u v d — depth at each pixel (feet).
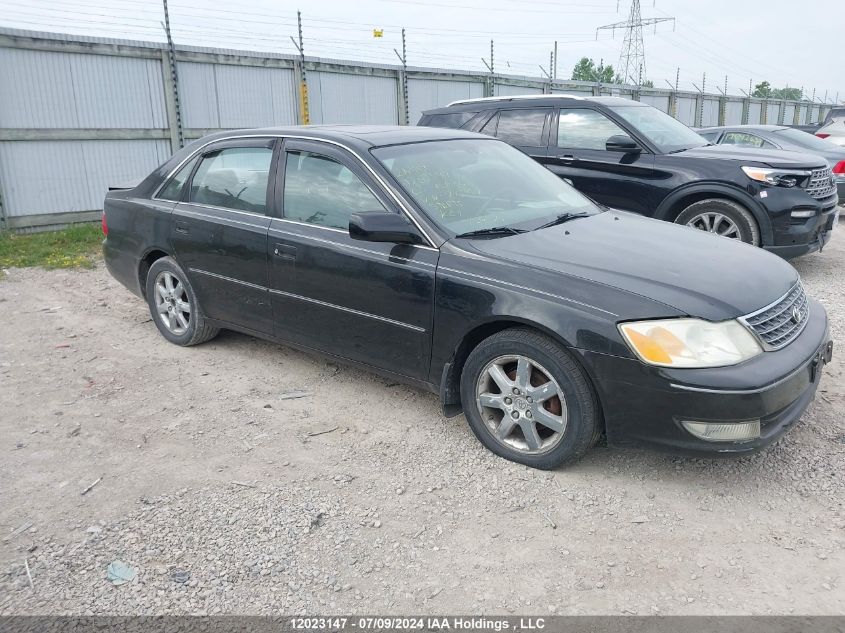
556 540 9.82
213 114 39.63
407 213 12.68
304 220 14.19
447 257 12.05
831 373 15.46
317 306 13.93
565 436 11.06
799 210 22.45
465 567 9.28
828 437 12.51
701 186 23.15
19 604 8.60
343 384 15.30
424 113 29.81
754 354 10.30
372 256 12.85
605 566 9.27
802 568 9.14
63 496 10.98
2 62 31.17
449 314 11.89
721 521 10.19
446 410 12.54
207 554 9.52
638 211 24.44
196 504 10.71
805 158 23.68
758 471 11.50
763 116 103.04
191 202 16.63
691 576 9.04
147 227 17.44
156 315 18.02
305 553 9.55
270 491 11.05
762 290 11.08
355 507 10.62
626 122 24.80
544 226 13.39
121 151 35.81
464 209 13.20
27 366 16.55
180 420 13.62
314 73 43.83
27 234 32.27
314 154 14.30
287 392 14.92
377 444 12.60
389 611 8.50
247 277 15.17
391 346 12.96
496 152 15.87
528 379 11.34
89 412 14.01
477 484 11.23
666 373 10.05
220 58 39.19
